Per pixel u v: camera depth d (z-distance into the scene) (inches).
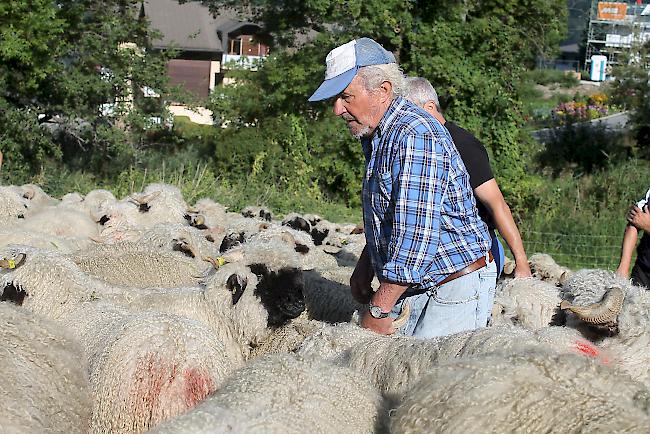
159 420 232.4
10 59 936.9
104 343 244.8
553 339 219.3
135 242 413.1
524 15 1053.2
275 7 1055.0
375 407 177.8
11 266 290.7
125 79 1063.0
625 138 1322.6
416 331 237.6
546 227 840.9
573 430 137.7
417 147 218.1
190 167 919.0
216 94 1135.6
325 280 357.1
